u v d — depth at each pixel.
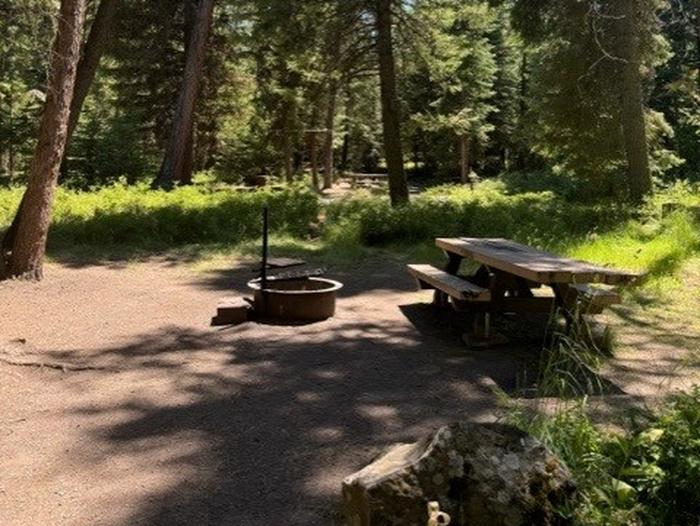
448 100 33.75
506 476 2.73
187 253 11.44
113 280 9.20
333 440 4.11
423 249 11.48
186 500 3.38
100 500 3.38
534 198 16.84
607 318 6.93
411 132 24.69
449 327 6.86
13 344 6.04
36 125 23.73
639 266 8.66
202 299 8.12
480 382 5.16
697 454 2.94
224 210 13.18
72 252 11.02
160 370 5.48
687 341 6.16
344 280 9.48
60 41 8.68
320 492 3.46
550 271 5.30
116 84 24.50
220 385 5.13
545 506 2.72
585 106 16.80
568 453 3.15
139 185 15.55
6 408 4.60
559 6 15.64
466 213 12.94
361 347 6.12
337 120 33.75
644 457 3.08
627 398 4.71
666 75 27.53
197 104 23.98
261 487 3.52
